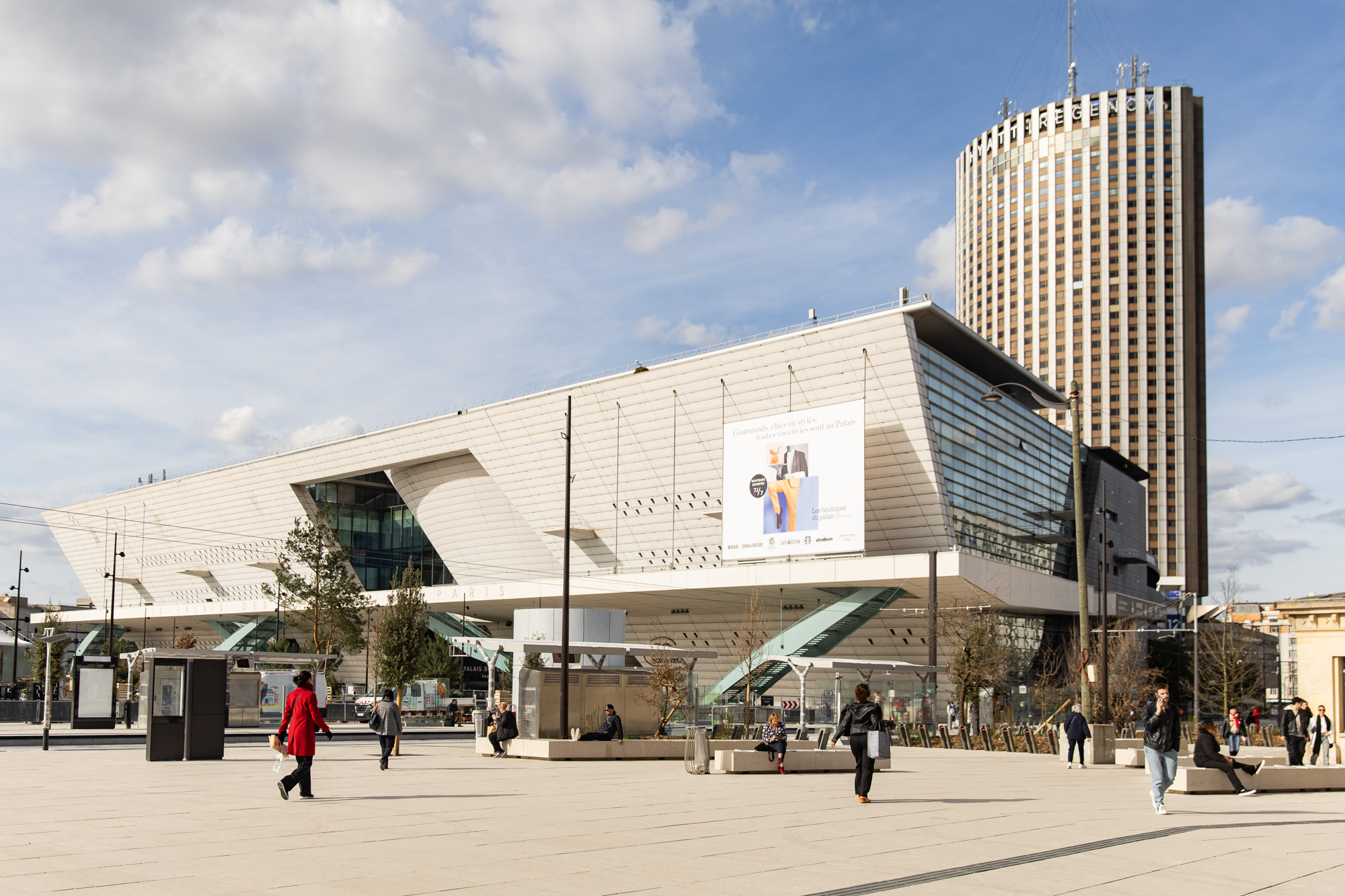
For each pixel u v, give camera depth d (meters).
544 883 9.25
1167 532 146.75
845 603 58.31
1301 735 23.75
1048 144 159.88
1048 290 156.38
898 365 55.88
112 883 9.09
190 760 24.94
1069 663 59.59
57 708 48.03
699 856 10.95
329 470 90.25
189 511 107.06
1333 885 9.63
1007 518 66.94
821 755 24.06
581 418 70.06
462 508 83.69
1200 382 153.12
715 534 65.06
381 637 53.56
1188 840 12.57
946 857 11.02
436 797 16.88
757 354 60.81
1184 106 154.50
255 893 8.65
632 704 33.03
